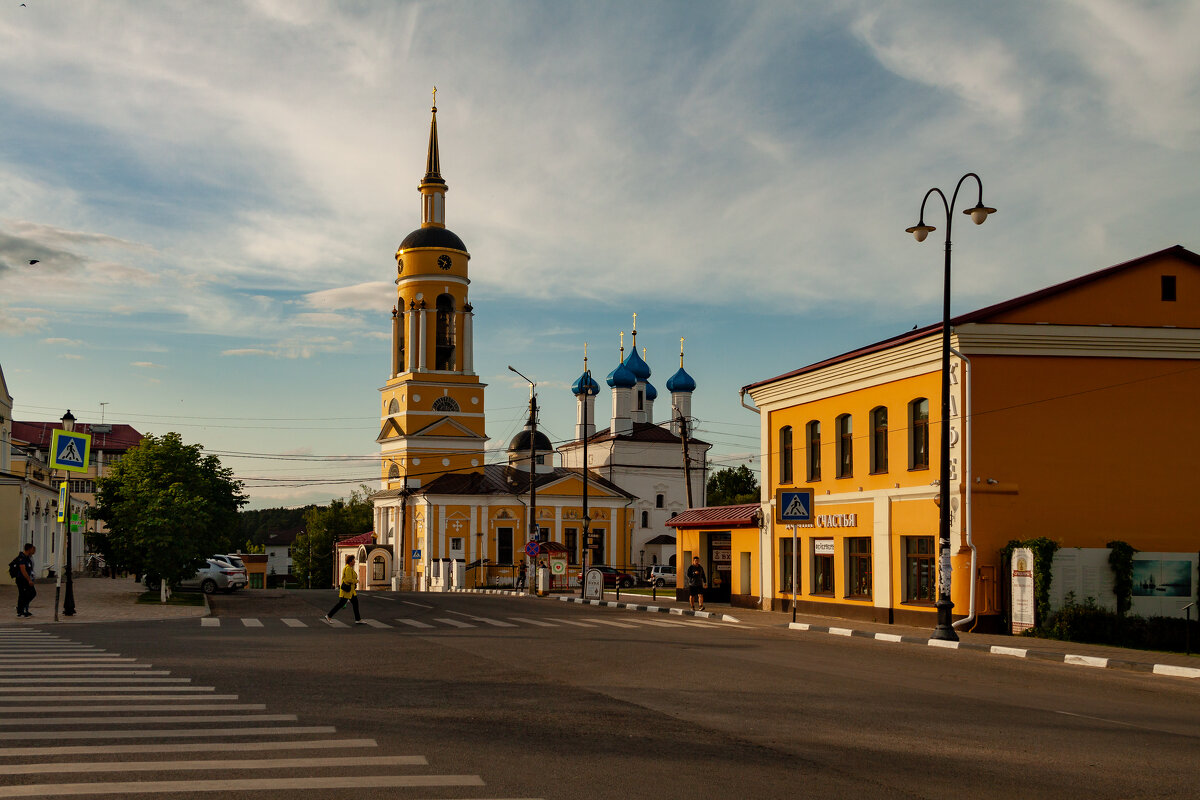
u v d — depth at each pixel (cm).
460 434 8581
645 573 8344
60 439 2750
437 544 8075
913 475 2864
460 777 840
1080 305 2688
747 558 3903
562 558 5222
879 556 3002
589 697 1318
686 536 4319
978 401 2636
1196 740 1106
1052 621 2475
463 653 1869
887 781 877
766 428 3762
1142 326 2691
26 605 2802
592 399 9350
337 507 13875
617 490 8456
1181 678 1750
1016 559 2544
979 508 2619
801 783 860
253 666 1602
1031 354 2669
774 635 2445
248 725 1062
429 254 8644
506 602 4106
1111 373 2706
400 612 3291
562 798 784
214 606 3694
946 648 2280
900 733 1100
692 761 934
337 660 1714
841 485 3247
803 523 3014
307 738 995
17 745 941
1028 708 1309
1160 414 2722
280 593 5184
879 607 2988
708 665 1703
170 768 852
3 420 5347
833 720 1173
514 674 1555
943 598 2369
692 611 3409
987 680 1609
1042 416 2664
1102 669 1888
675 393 9031
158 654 1761
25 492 4859
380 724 1081
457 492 8144
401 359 8869
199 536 4016
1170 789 873
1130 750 1038
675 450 8744
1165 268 2750
